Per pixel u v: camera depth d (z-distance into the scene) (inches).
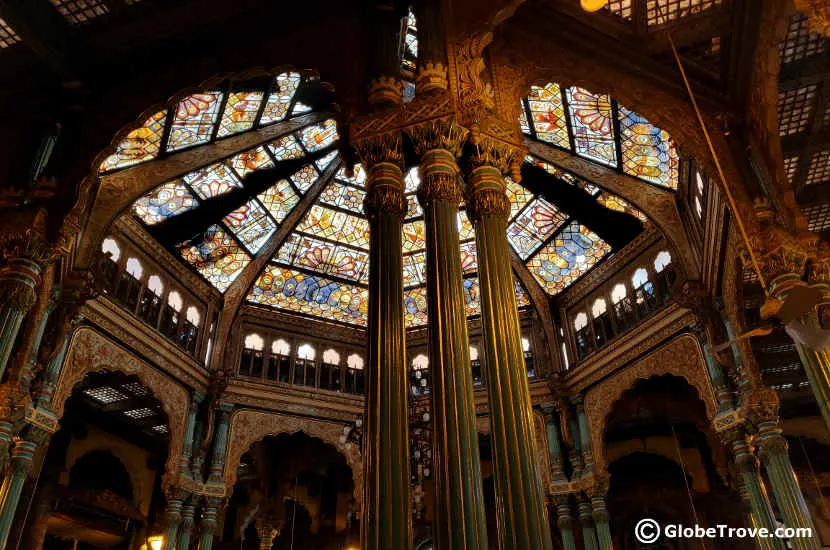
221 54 351.3
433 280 258.5
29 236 309.9
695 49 346.6
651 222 542.3
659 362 557.9
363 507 222.2
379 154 289.4
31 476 593.9
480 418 687.7
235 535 832.9
